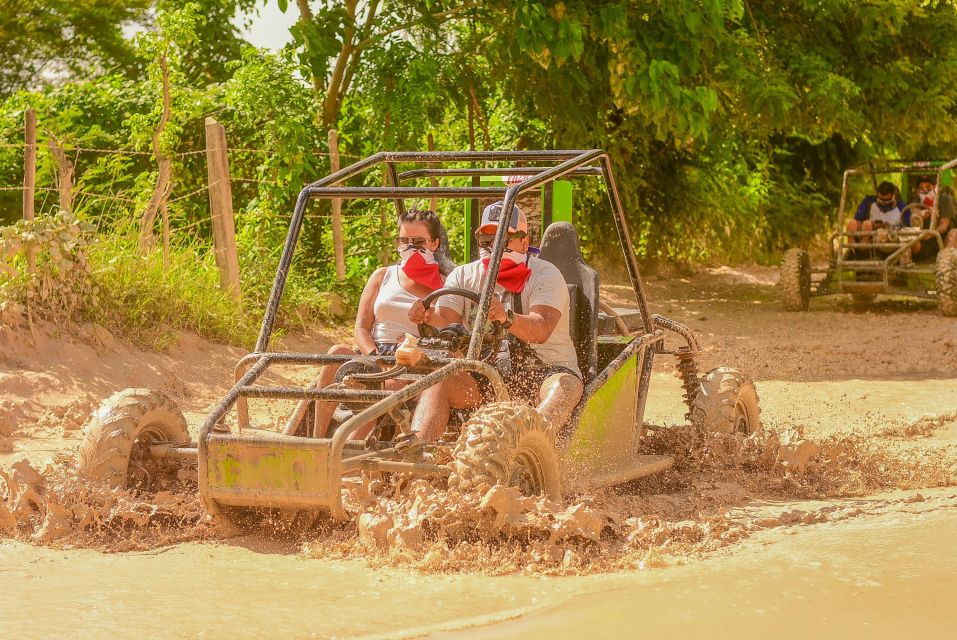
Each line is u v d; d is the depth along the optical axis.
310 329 22.42
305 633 6.61
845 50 34.09
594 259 37.75
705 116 25.66
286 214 25.95
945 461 12.48
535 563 8.01
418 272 10.62
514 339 10.06
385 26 27.31
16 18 40.19
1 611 7.04
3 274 16.58
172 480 9.71
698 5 25.69
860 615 6.98
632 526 9.09
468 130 31.05
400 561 8.10
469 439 8.34
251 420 14.72
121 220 20.69
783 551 8.66
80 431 13.68
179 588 7.55
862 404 16.77
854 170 31.81
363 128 28.27
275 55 25.72
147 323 18.16
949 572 8.02
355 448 9.17
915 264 30.31
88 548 8.61
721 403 12.13
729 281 39.47
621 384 10.84
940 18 34.62
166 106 21.45
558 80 27.55
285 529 8.85
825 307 31.61
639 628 6.69
